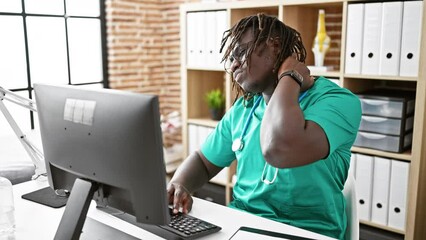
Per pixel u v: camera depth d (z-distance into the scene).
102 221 1.37
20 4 3.11
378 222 2.54
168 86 4.04
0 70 3.06
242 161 1.55
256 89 1.45
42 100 1.23
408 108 2.40
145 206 1.05
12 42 3.10
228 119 1.67
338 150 1.42
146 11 3.80
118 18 3.60
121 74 3.69
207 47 3.12
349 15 2.48
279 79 1.39
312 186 1.40
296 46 1.50
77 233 1.12
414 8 2.24
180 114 3.97
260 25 1.39
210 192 3.27
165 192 1.04
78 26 3.48
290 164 1.27
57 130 1.18
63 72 3.43
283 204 1.45
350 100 1.37
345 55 2.53
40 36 3.25
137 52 3.79
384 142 2.45
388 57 2.37
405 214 2.42
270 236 1.24
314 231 1.44
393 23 2.32
